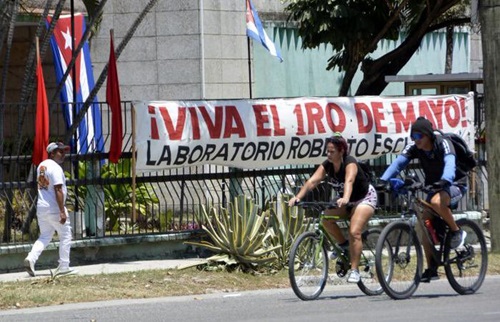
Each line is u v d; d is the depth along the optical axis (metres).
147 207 36.00
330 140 27.28
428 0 47.81
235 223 33.03
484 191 43.72
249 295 29.72
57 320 25.31
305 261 27.81
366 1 47.28
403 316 24.34
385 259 27.42
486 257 29.47
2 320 25.45
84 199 35.09
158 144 34.84
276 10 54.66
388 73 50.53
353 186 27.53
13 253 33.19
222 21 51.16
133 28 35.00
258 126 36.50
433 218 28.06
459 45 66.75
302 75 56.06
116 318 25.47
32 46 36.09
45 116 33.28
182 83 50.53
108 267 33.69
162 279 31.39
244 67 52.28
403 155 27.73
